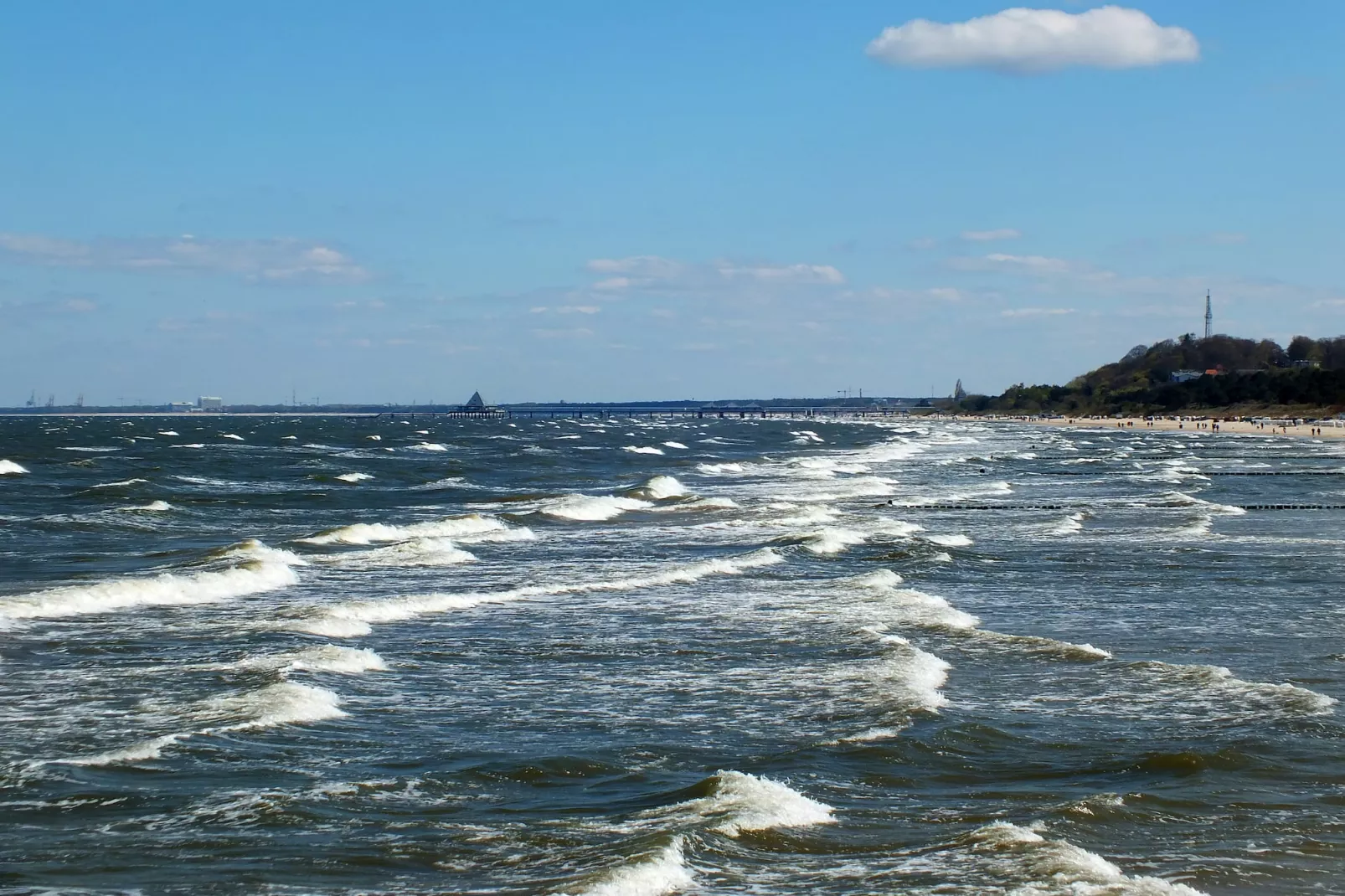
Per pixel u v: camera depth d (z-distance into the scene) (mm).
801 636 27297
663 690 22250
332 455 116250
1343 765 17719
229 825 14992
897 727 19531
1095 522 56094
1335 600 33031
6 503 60219
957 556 41844
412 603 30797
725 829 14820
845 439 191750
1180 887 13258
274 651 24812
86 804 15578
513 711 20672
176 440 156250
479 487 77375
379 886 13289
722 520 55562
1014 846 14305
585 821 15281
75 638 26000
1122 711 20703
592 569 38500
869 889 13227
